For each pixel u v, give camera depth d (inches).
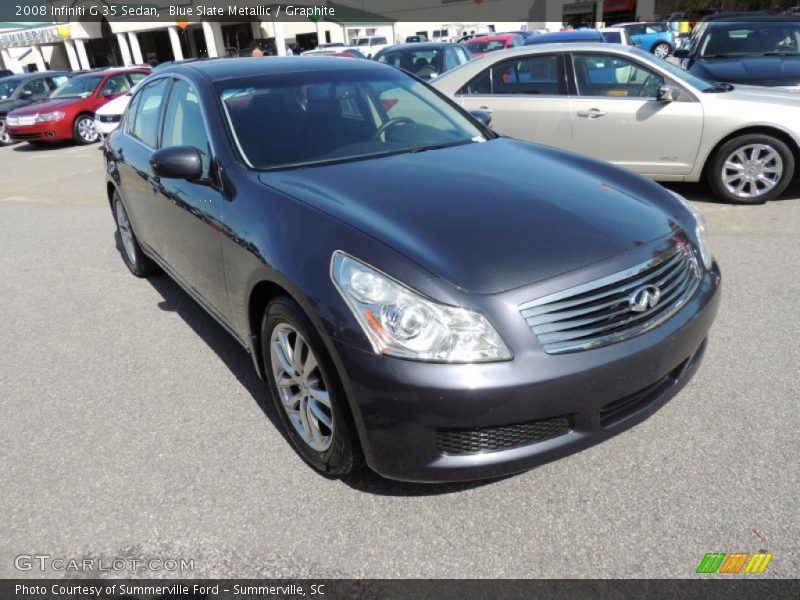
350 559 86.6
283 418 107.8
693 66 314.7
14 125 539.2
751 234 201.2
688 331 93.9
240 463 107.2
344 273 86.6
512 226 93.2
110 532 93.9
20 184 388.8
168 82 154.3
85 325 168.9
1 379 142.7
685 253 100.1
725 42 323.6
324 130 128.5
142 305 179.6
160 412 124.4
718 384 119.5
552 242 90.1
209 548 89.8
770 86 279.3
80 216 293.1
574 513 91.5
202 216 120.4
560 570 82.4
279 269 94.0
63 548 91.6
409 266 84.5
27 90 637.3
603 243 91.1
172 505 98.3
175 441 114.7
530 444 86.3
